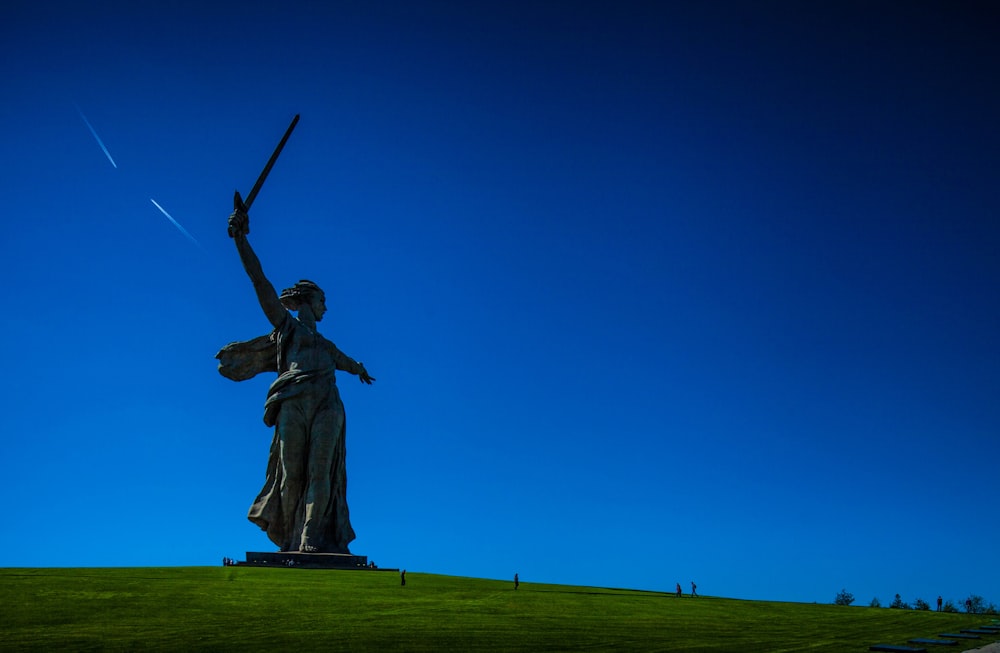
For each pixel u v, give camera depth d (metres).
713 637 48.59
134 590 55.34
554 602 61.16
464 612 54.00
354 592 60.78
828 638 49.41
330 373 91.56
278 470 89.44
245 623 46.53
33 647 39.00
